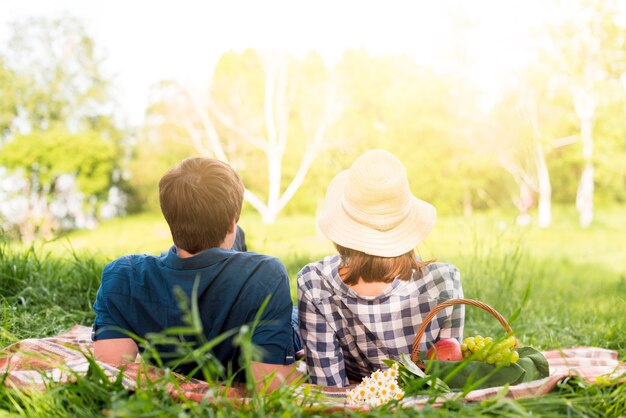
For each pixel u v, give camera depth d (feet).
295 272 24.13
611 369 8.23
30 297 13.33
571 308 17.57
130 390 6.62
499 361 7.29
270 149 114.42
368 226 8.18
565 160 119.75
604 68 105.70
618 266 51.57
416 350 7.57
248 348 5.63
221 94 124.98
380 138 119.96
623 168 114.42
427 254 34.78
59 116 126.21
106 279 7.85
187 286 7.52
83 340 10.62
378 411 6.22
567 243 78.18
